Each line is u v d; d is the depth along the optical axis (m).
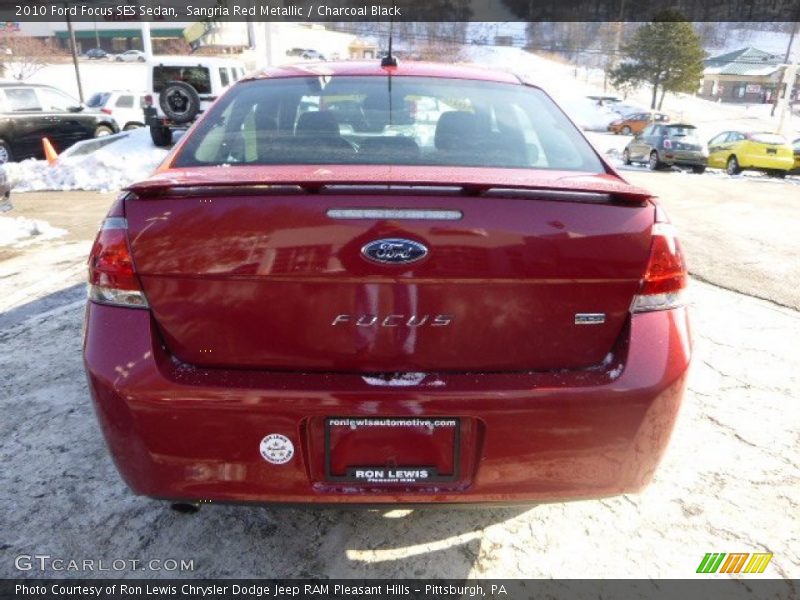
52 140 12.80
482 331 1.58
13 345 3.52
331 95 2.36
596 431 1.60
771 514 2.21
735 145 17.23
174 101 12.75
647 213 1.64
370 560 1.99
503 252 1.55
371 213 1.53
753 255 6.05
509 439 1.59
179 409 1.55
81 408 2.83
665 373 1.61
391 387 1.56
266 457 1.59
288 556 2.00
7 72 44.62
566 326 1.61
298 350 1.59
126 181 10.62
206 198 1.56
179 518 2.15
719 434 2.70
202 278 1.56
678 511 2.23
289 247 1.53
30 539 2.04
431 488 1.64
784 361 3.45
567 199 1.59
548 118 2.32
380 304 1.56
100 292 1.62
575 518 2.19
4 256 5.54
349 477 1.63
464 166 1.94
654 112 36.91
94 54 59.19
